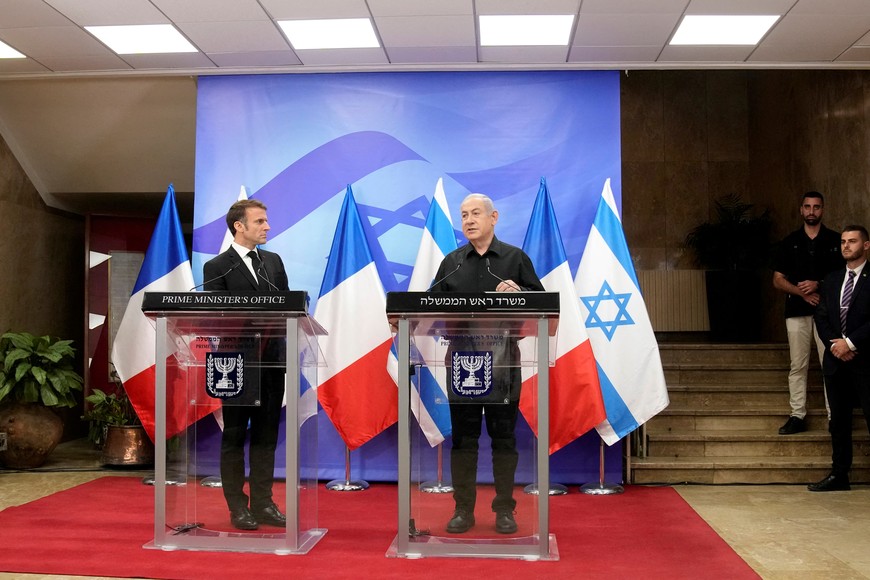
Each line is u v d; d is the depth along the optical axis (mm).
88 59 5969
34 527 4176
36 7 5031
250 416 3648
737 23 5211
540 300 3395
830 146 7582
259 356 3637
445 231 5613
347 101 6043
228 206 6035
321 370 5520
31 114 6973
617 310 5453
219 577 3250
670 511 4688
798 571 3475
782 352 7562
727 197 9445
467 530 3555
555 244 5441
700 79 10109
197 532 3686
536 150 5910
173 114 6902
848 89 7184
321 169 6000
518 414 3531
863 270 5281
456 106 5977
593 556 3637
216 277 4113
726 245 9125
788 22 5191
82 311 8578
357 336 5492
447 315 3455
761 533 4176
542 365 3486
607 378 5406
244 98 6117
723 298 9203
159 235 5855
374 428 5434
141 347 5715
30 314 7516
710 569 3438
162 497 3697
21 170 7383
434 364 3535
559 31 5324
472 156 5934
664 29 5293
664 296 9812
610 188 5668
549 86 5957
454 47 5602
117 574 3299
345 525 4262
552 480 5645
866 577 3387
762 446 6000
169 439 3691
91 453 7094
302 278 5918
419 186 5934
